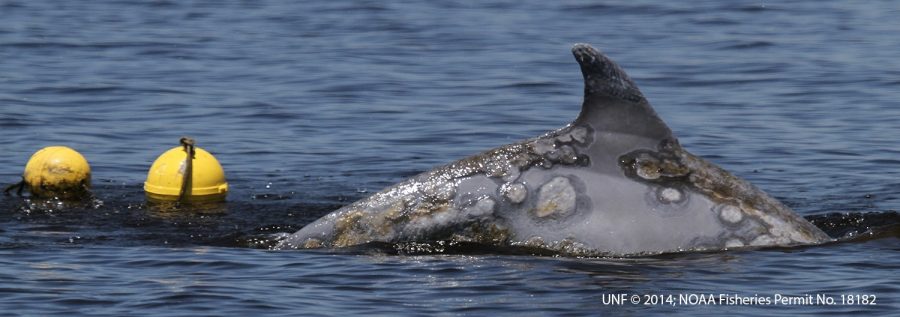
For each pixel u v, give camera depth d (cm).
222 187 5791
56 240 4972
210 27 11375
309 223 5197
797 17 11794
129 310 4078
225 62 9712
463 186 4716
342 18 11919
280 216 5472
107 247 4856
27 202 5688
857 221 5256
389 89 8750
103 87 8688
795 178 6450
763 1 12706
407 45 10488
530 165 4706
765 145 7206
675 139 4734
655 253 4591
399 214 4734
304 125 7719
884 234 4872
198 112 8031
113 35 10831
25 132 7406
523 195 4669
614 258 4550
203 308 4091
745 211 4706
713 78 9162
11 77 8962
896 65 9462
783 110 8125
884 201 5878
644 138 4706
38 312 4053
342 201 5866
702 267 4450
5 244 4875
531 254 4591
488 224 4669
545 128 7694
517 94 8644
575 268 4438
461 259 4550
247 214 5503
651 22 11656
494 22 11681
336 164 6781
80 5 12550
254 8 12538
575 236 4612
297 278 4406
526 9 12444
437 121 7838
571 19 11850
